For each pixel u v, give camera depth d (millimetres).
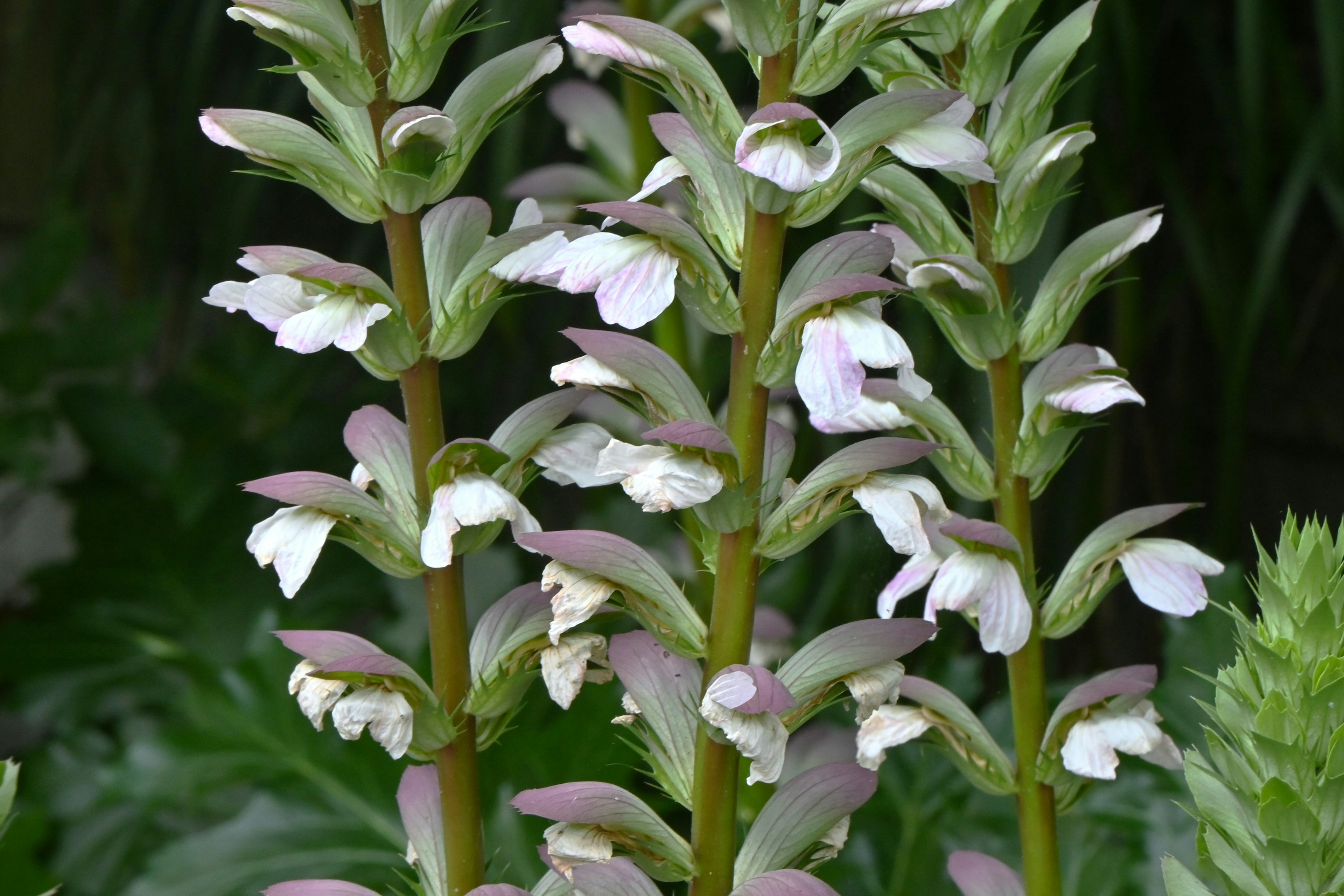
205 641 2293
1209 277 1990
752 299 1121
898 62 1195
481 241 1151
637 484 1107
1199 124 2264
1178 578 1195
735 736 1104
